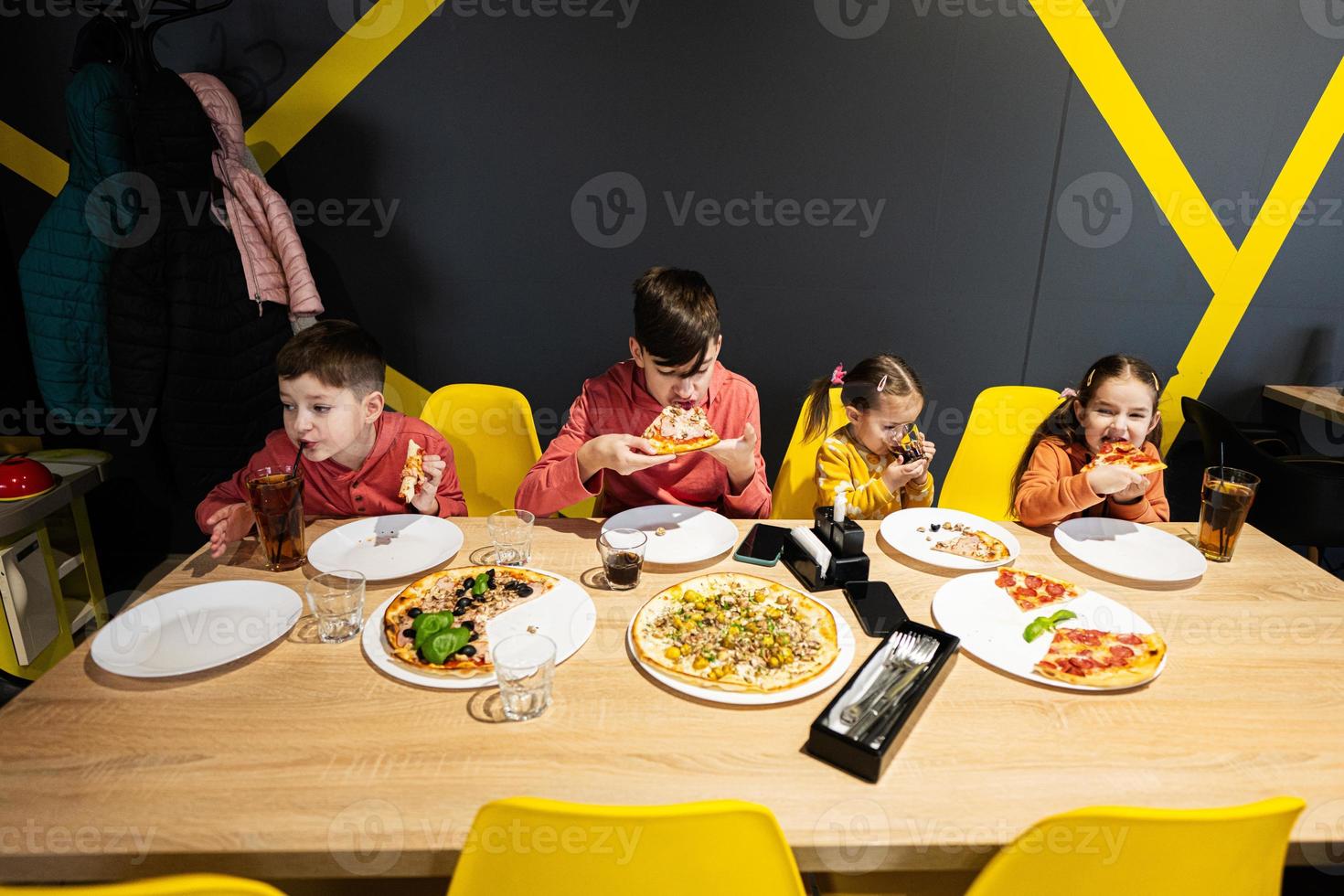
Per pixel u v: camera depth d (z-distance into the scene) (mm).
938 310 2910
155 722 1053
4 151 2588
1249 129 2738
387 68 2607
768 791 949
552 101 2658
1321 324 2961
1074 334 2955
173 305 2260
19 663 2064
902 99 2680
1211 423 2633
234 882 652
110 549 2912
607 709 1101
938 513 1770
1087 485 1625
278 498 1414
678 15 2582
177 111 2131
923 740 1048
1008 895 813
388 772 971
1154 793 960
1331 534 2447
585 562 1532
